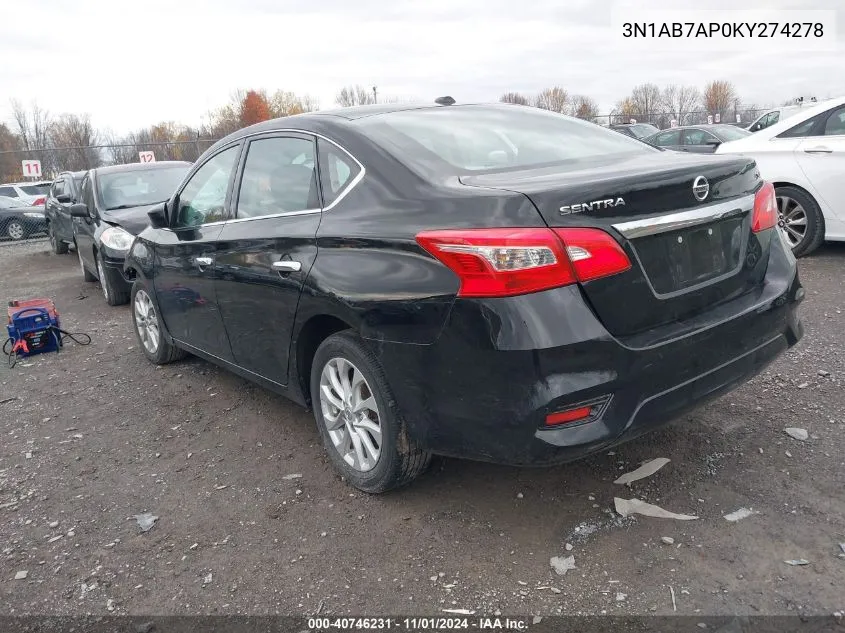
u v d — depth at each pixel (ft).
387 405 9.60
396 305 8.91
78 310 26.73
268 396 15.29
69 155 81.76
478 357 8.18
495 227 8.07
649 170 8.74
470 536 9.42
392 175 9.77
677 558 8.59
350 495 10.75
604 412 8.20
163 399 15.62
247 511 10.58
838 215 22.38
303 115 12.14
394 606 8.25
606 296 8.13
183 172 30.76
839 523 8.96
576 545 9.03
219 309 13.25
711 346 8.88
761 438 11.27
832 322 16.70
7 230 57.11
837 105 22.41
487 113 12.37
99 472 12.31
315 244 10.35
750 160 10.15
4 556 9.88
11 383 17.79
